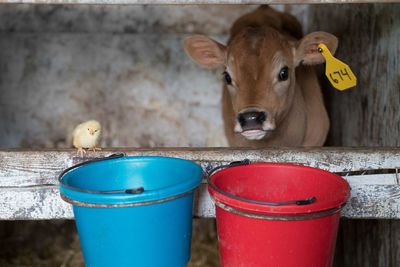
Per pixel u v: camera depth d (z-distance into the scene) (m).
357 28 2.80
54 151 1.69
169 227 1.32
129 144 4.38
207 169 1.70
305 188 1.48
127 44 4.34
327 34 2.38
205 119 4.37
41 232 3.30
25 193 1.68
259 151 1.69
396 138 2.19
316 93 3.10
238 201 1.21
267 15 3.20
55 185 1.69
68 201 1.30
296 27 3.51
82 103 4.34
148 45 4.35
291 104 2.63
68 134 4.30
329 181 1.40
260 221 1.21
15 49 4.24
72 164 1.69
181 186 1.28
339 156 1.68
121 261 1.32
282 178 1.51
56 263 2.98
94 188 1.50
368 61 2.61
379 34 2.41
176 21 4.34
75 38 4.29
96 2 1.57
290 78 2.51
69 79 4.31
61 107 4.31
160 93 4.37
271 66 2.35
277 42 2.44
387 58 2.30
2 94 4.26
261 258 1.25
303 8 4.28
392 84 2.24
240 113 2.26
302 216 1.18
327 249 1.28
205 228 3.43
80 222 1.33
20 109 4.29
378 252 2.21
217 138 4.36
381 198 1.68
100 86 4.34
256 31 2.51
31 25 4.21
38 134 4.31
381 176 1.67
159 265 1.34
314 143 3.12
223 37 4.44
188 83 4.37
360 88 2.77
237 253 1.29
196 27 4.38
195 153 1.70
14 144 4.30
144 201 1.23
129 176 1.55
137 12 4.26
